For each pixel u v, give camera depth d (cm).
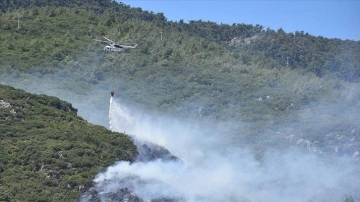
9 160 9675
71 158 9869
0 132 10288
